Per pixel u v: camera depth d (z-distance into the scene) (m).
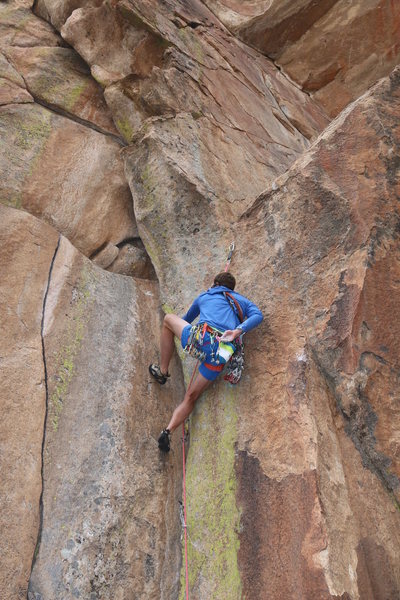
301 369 3.86
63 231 5.17
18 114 5.54
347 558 3.24
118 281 5.04
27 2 6.66
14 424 3.68
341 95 8.80
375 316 3.92
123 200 5.62
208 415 4.15
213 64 6.89
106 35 6.06
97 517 3.62
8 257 4.39
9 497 3.41
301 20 8.30
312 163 4.51
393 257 4.09
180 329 4.17
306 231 4.35
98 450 3.90
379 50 8.32
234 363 3.96
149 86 5.79
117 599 3.40
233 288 4.24
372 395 3.81
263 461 3.70
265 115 7.30
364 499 3.58
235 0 8.73
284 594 3.20
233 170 5.75
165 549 3.74
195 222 5.07
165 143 5.38
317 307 4.05
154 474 4.01
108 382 4.28
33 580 3.25
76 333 4.39
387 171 4.31
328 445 3.62
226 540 3.60
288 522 3.39
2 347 3.95
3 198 4.99
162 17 6.54
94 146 5.73
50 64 6.07
